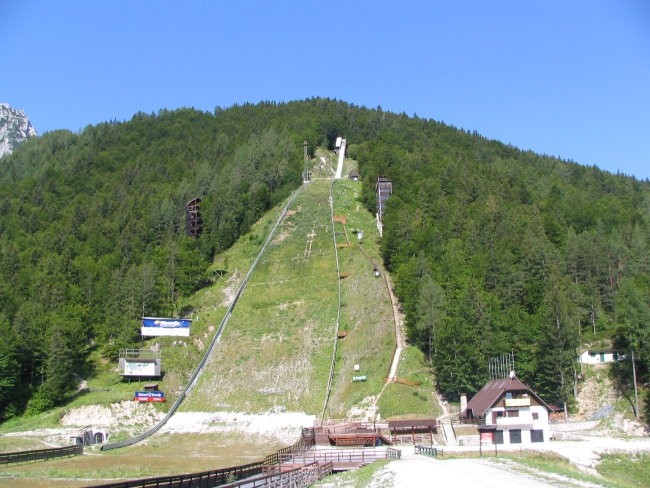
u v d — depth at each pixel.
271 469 75.88
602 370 121.50
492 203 187.00
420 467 65.75
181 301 176.75
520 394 98.81
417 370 124.38
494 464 70.50
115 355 150.62
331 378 131.62
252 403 127.81
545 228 176.00
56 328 140.12
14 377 130.38
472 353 114.06
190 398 133.25
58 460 91.50
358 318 150.88
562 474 66.62
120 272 176.12
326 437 102.75
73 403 127.75
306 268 185.50
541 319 120.88
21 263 188.62
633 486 74.19
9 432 118.81
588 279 149.00
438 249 156.00
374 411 114.56
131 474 77.44
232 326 158.75
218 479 65.25
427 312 127.00
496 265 141.38
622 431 105.06
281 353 144.12
